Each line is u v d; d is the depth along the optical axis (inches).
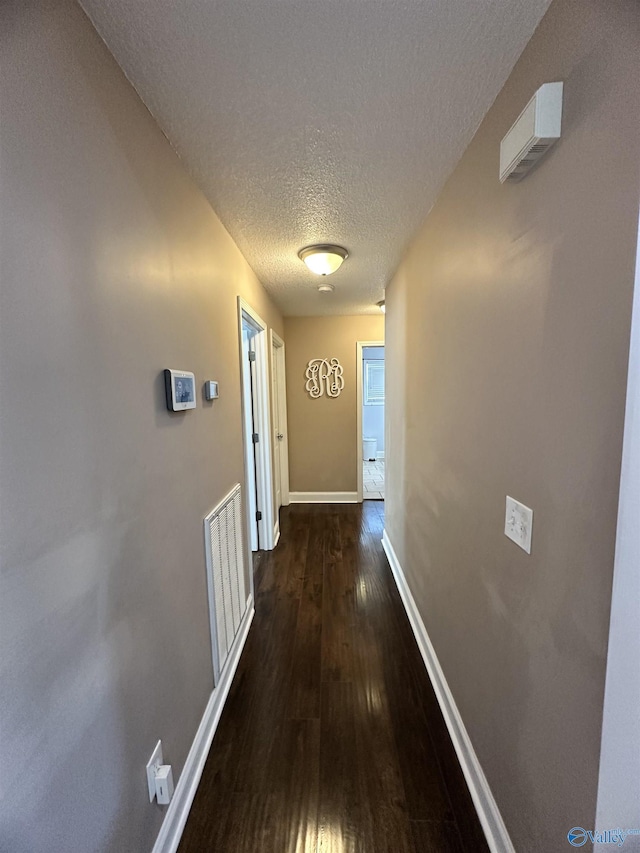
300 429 179.3
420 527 79.7
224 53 35.3
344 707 62.7
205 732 55.2
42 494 25.3
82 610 29.3
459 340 54.6
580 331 28.2
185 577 50.3
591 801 28.0
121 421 35.1
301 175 56.1
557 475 31.3
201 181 56.3
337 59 36.4
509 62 36.8
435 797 48.4
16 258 23.4
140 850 37.1
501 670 42.0
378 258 94.5
